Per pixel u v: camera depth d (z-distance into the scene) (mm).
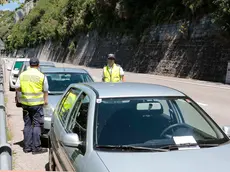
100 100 4309
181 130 4148
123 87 4820
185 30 33250
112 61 10172
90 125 3984
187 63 32250
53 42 85562
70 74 10359
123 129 3996
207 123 4430
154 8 42250
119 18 50344
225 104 14492
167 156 3547
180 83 25141
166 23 37875
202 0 30344
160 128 4105
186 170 3242
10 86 20531
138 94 4520
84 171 3426
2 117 6754
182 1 33719
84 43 63969
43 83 7672
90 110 4188
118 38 50438
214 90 20125
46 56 89250
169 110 4414
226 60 27031
